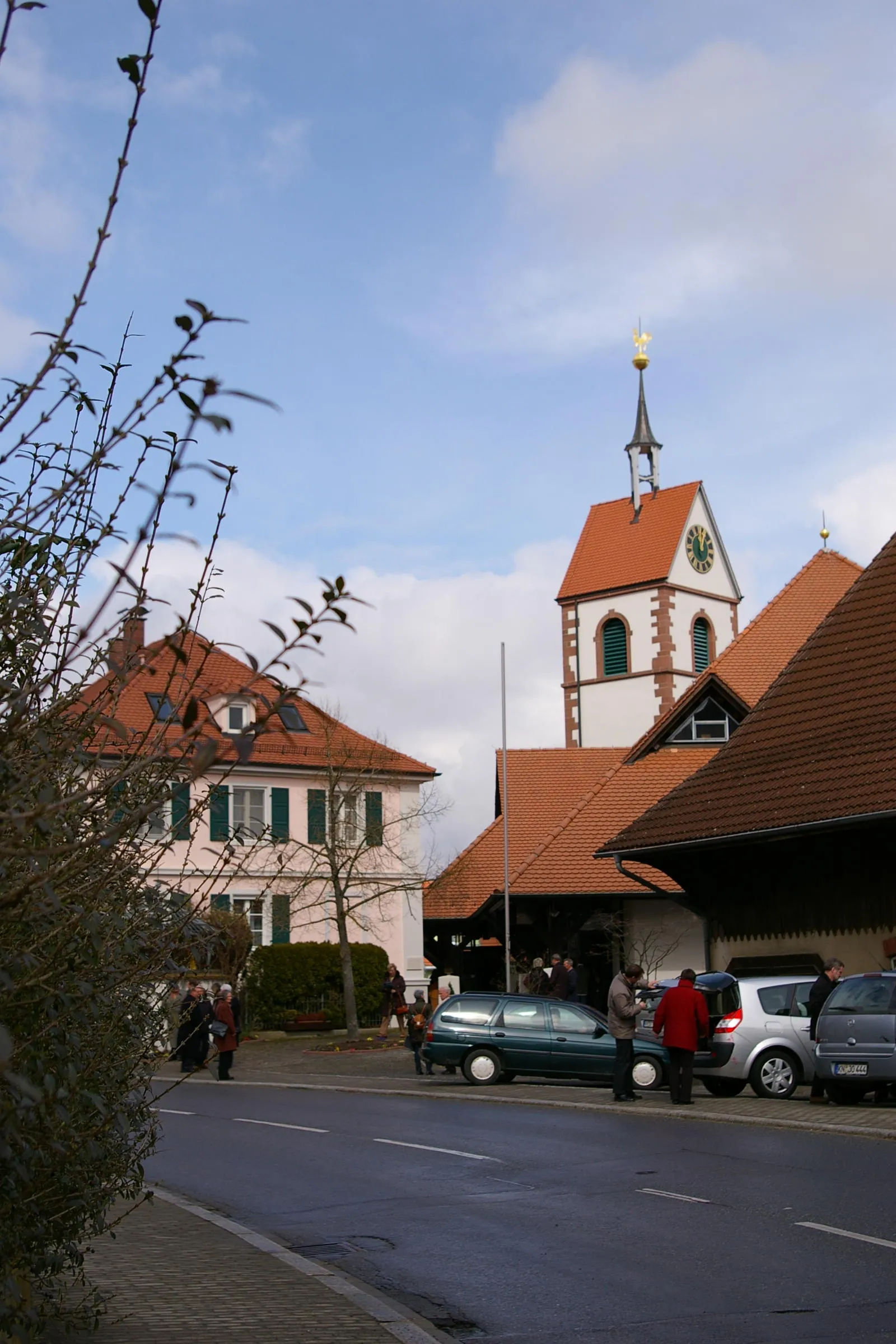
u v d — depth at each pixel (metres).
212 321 4.52
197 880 45.28
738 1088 23.84
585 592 82.19
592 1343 8.49
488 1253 11.22
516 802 50.09
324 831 43.91
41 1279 7.61
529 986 39.09
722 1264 10.42
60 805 4.14
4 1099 5.37
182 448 4.37
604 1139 17.50
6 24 4.45
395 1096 25.16
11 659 5.85
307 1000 46.47
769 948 28.23
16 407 5.00
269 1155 17.09
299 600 4.44
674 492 82.38
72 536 5.95
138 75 4.66
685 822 29.17
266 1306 9.44
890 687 27.89
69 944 5.81
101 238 4.87
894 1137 17.02
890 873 25.48
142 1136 8.17
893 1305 9.09
